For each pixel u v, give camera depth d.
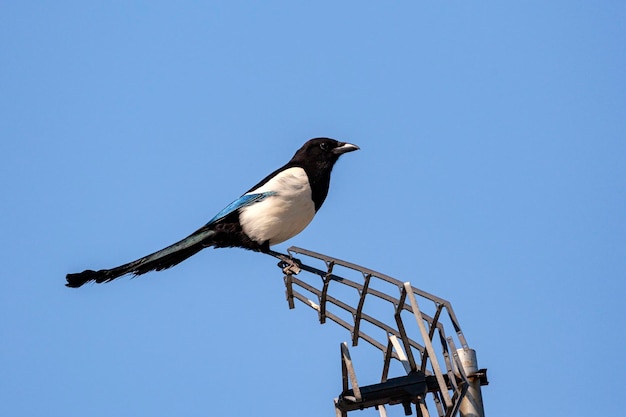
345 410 9.83
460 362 9.03
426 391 9.59
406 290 9.17
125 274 15.15
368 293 10.34
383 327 10.58
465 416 8.98
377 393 9.63
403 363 10.09
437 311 9.49
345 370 9.90
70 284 14.60
